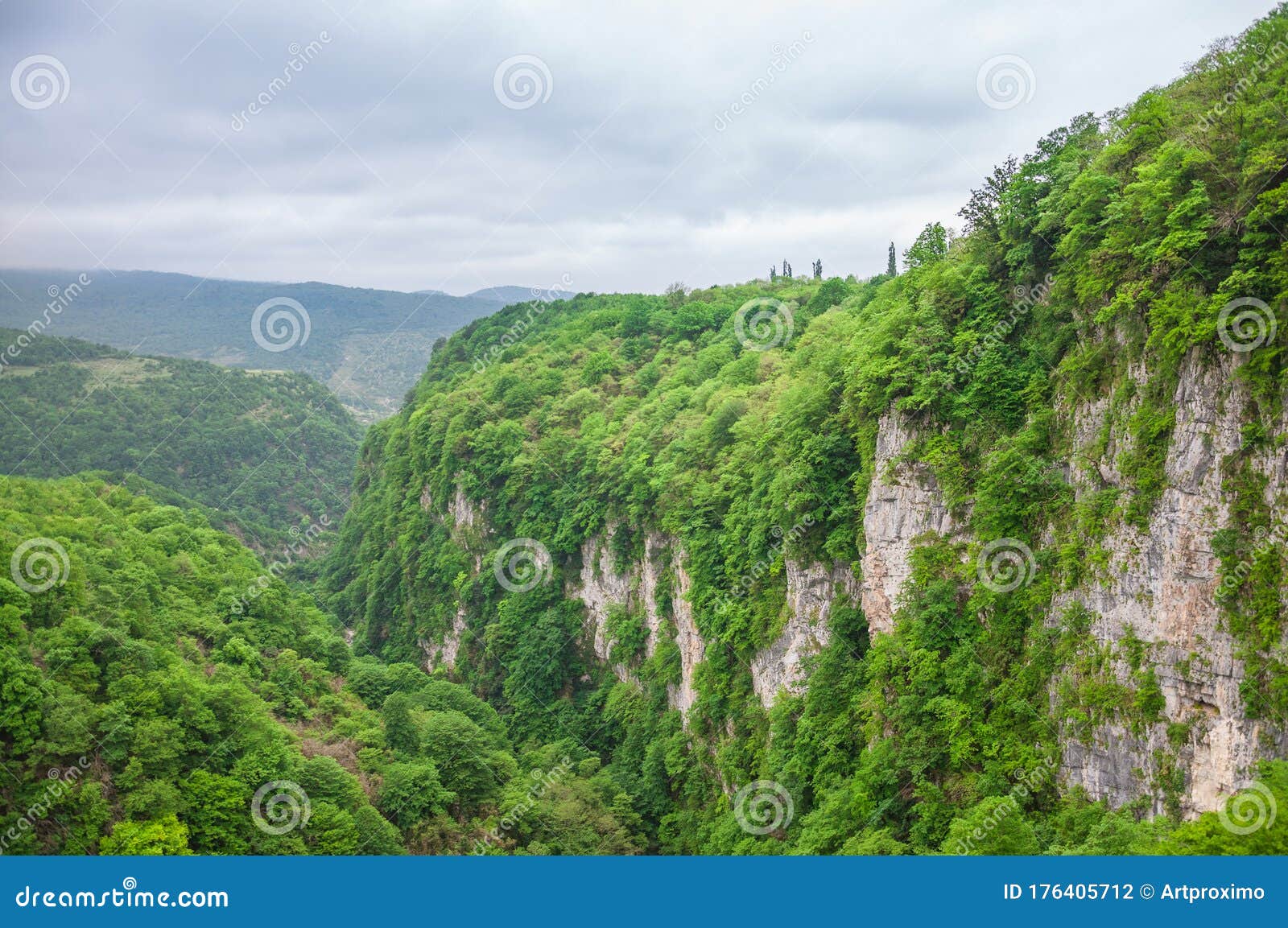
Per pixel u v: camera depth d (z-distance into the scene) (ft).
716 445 374.63
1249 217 174.09
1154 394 187.62
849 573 274.77
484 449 536.01
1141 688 181.47
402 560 588.50
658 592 387.34
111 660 254.06
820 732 258.37
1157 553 182.50
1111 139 225.15
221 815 237.66
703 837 309.63
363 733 308.81
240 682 291.38
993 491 221.46
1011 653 212.84
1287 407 165.78
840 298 501.56
